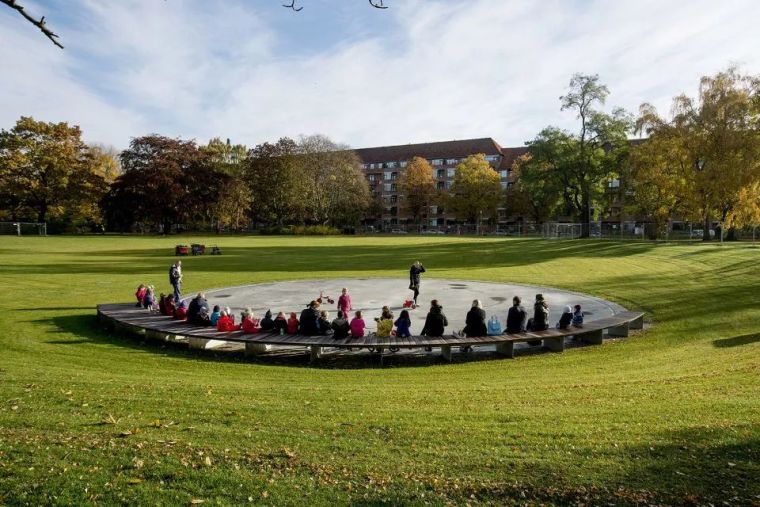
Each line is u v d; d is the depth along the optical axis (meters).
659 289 26.22
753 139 42.72
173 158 95.00
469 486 5.66
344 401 9.57
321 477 5.86
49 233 93.44
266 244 66.75
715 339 16.36
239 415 8.38
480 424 7.94
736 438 6.93
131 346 16.69
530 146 68.25
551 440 7.11
